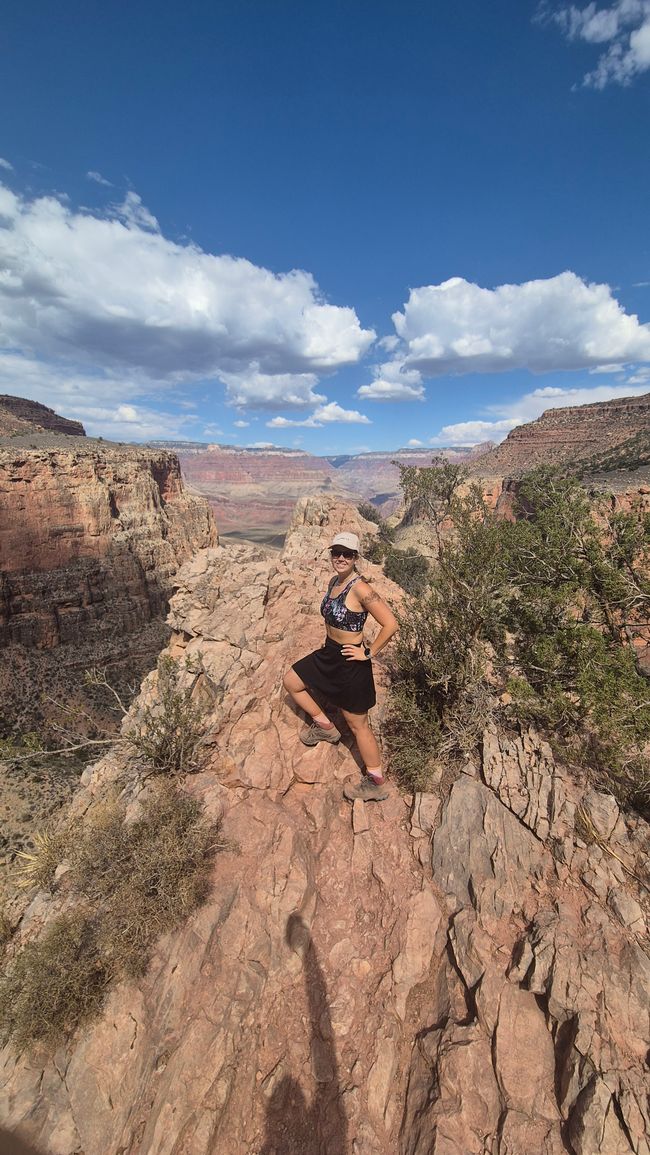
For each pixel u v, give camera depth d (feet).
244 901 14.39
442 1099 11.00
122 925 13.41
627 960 12.13
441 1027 12.41
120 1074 12.00
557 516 43.32
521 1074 11.14
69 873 15.74
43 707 207.62
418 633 21.57
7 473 243.81
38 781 115.44
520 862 14.97
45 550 254.06
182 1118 11.25
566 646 24.43
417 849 16.14
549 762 17.15
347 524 114.93
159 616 292.40
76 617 254.88
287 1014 13.00
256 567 28.71
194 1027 12.36
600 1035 11.03
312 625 25.35
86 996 12.57
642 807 17.04
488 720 18.72
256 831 16.06
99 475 287.28
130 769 21.22
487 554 21.68
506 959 13.07
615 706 19.29
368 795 17.33
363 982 13.51
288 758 18.49
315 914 14.74
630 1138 9.60
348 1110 11.46
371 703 15.89
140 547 290.97
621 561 40.63
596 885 14.01
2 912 16.97
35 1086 12.19
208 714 20.54
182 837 14.98
